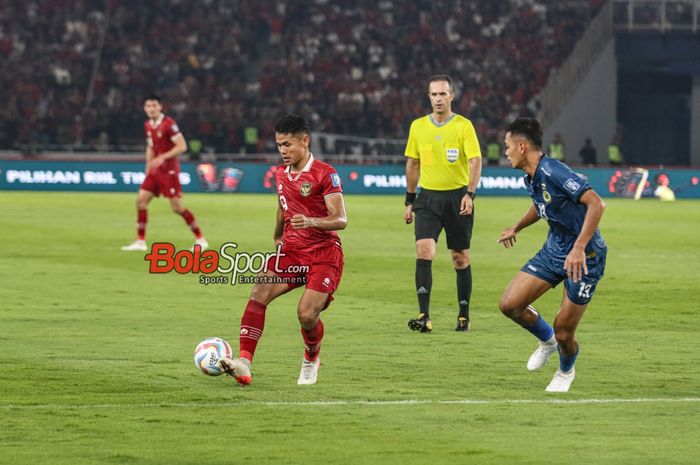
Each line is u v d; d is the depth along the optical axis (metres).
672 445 13.34
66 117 88.00
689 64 97.44
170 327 22.77
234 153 89.50
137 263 34.94
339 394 16.25
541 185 16.14
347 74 98.25
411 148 23.61
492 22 104.31
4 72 91.75
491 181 84.88
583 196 15.66
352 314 25.20
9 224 49.41
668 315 25.41
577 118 97.88
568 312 16.23
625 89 100.81
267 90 95.31
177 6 100.44
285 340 21.41
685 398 16.14
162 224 50.31
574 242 16.27
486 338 21.88
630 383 17.28
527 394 16.38
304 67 97.81
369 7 103.75
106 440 13.39
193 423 14.32
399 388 16.75
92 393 16.20
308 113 93.44
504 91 99.06
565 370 16.67
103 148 86.62
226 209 61.09
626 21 97.44
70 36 96.44
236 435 13.70
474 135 23.19
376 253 39.50
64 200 66.94
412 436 13.71
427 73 99.31
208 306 25.98
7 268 33.34
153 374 17.72
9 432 13.77
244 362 16.59
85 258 36.28
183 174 80.31
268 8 101.81
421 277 22.81
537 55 102.38
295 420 14.55
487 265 36.09
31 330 22.22
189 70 96.25
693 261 37.94
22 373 17.73
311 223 16.38
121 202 65.75
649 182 86.62
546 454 12.86
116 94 92.31
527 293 16.72
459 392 16.48
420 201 23.27
